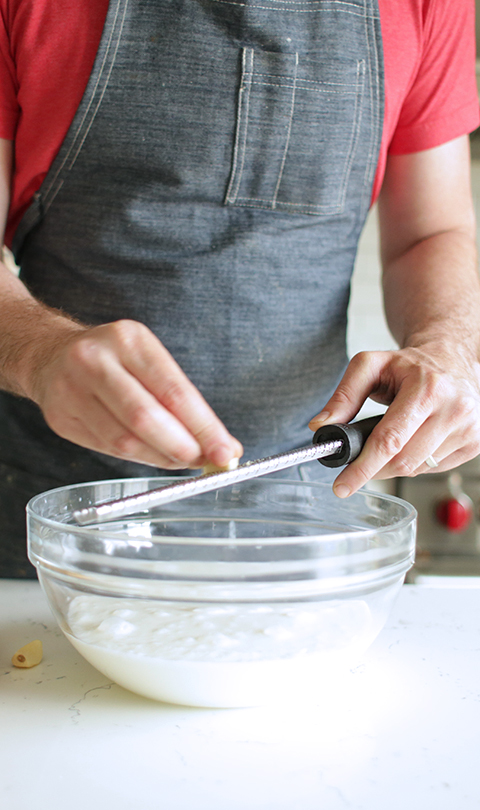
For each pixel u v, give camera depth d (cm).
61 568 49
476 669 58
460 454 72
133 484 68
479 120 104
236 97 84
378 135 95
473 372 70
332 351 99
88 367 49
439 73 97
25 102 84
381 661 59
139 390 48
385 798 40
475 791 41
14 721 48
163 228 87
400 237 109
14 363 60
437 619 69
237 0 81
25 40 81
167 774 42
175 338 89
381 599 52
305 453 55
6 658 58
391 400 69
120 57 82
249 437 93
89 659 51
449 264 95
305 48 85
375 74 91
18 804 39
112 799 40
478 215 253
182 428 48
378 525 64
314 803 40
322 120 88
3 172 89
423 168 102
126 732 47
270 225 90
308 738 47
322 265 95
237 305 89
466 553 205
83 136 85
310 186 90
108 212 87
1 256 92
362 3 87
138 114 83
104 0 81
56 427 54
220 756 44
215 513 72
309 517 71
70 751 45
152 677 48
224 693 48
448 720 49
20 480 93
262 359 91
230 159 86
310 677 48
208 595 46
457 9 96
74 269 89
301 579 47
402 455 64
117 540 48
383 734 47
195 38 82
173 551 48
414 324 89
